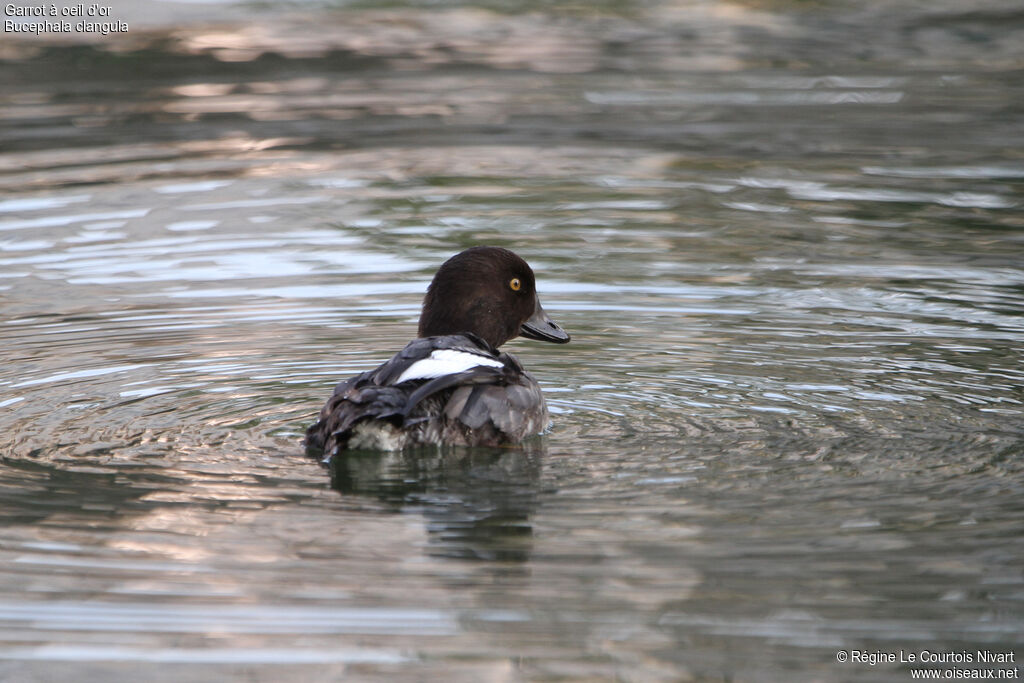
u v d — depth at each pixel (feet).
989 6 114.62
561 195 63.16
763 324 44.39
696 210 60.39
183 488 30.50
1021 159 68.08
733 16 111.96
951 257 52.29
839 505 29.09
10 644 23.48
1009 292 47.52
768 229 56.95
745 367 39.99
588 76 90.02
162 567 26.30
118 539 27.55
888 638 23.56
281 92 85.05
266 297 47.91
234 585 25.52
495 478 31.07
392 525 28.40
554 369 40.16
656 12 113.60
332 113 79.82
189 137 74.13
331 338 43.27
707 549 26.89
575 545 27.22
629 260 52.65
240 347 42.24
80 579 25.72
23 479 30.96
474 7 114.52
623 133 75.05
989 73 89.61
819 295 47.67
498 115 79.30
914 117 77.77
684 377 39.19
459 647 23.39
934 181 64.44
